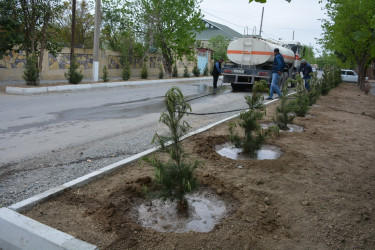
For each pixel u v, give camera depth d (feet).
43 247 8.54
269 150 18.88
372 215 11.51
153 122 26.13
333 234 10.18
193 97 44.32
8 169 14.53
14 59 51.98
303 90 29.96
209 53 121.39
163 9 76.79
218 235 9.66
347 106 41.01
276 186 13.47
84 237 9.16
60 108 31.19
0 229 9.43
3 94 39.37
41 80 56.24
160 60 91.40
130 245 9.01
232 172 14.79
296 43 72.59
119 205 11.19
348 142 21.35
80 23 70.49
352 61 92.89
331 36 80.02
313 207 11.78
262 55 52.06
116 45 79.10
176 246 9.09
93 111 30.22
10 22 43.50
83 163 15.56
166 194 10.75
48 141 19.43
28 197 11.72
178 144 11.39
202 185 13.24
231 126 17.70
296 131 24.22
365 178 15.02
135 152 17.54
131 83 60.70
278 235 9.95
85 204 11.07
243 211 11.16
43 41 47.57
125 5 75.87
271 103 37.96
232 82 53.88
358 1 60.59
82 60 65.72
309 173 15.15
